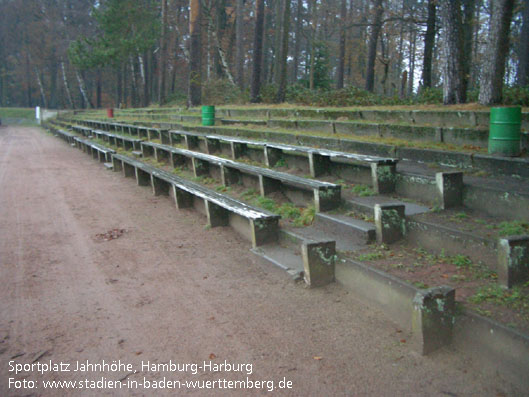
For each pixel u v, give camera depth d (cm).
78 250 584
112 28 3250
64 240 628
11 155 1711
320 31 3647
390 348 329
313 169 698
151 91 4625
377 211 464
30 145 2194
